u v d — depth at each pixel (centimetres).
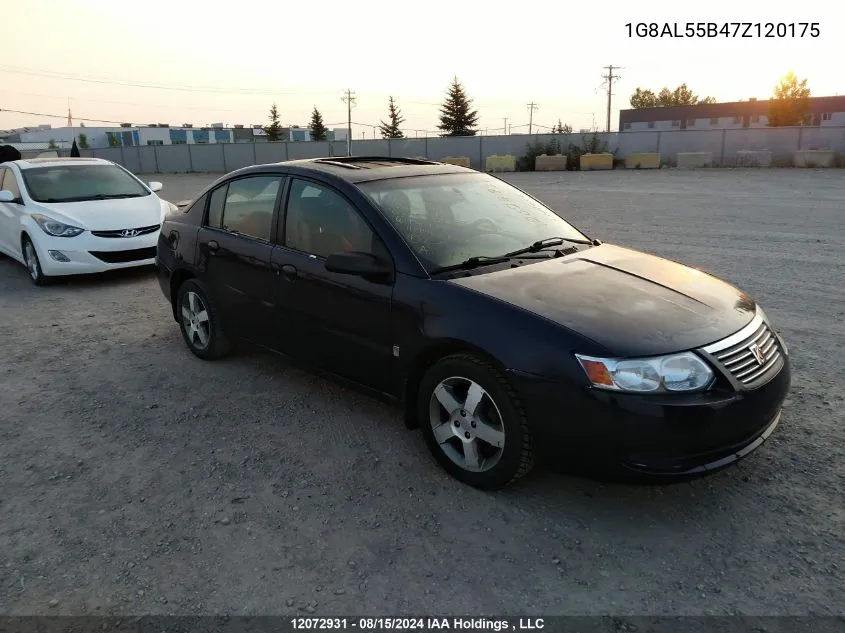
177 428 412
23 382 493
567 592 264
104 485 348
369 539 299
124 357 543
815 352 511
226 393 464
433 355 346
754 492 328
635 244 998
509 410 307
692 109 6444
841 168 3005
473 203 428
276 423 416
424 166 462
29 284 831
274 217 437
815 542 289
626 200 1700
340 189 400
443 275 349
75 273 783
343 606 259
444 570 278
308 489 341
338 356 396
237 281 462
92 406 447
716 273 786
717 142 3634
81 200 855
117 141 9962
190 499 333
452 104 6869
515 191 475
